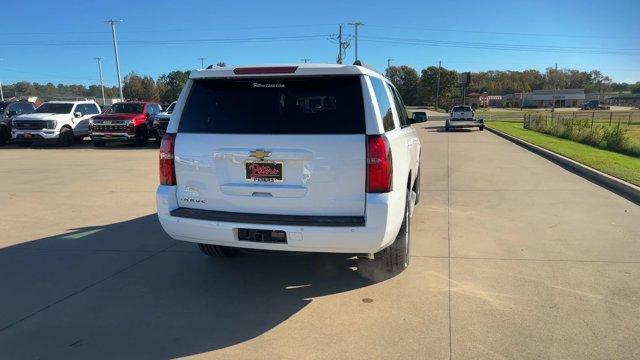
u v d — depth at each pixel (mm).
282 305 4328
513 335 3719
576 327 3822
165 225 4348
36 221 7348
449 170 12469
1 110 22422
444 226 6824
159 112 22672
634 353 3455
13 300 4465
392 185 3994
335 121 3953
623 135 18047
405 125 5973
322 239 3895
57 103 21781
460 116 31734
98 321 4047
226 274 5090
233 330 3881
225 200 4176
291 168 3992
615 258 5406
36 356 3512
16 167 13672
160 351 3570
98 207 8289
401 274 4980
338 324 3953
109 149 19703
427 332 3791
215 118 4207
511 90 177250
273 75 4051
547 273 4965
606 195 8945
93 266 5355
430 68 123875
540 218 7238
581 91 138875
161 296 4547
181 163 4297
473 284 4703
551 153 15047
